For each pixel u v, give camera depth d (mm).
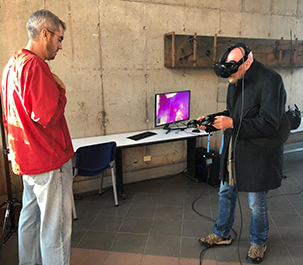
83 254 2055
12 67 1396
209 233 2291
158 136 3096
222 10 3566
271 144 1685
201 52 3359
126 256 2023
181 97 3332
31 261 1708
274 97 1588
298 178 3453
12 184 2836
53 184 1476
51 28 1432
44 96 1312
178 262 1940
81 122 3078
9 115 1436
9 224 2459
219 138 3926
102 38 3008
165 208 2764
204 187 3264
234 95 1780
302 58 3982
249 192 1823
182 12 3348
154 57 3311
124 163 3398
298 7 4051
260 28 3854
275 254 2008
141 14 3146
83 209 2783
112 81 3145
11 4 2582
